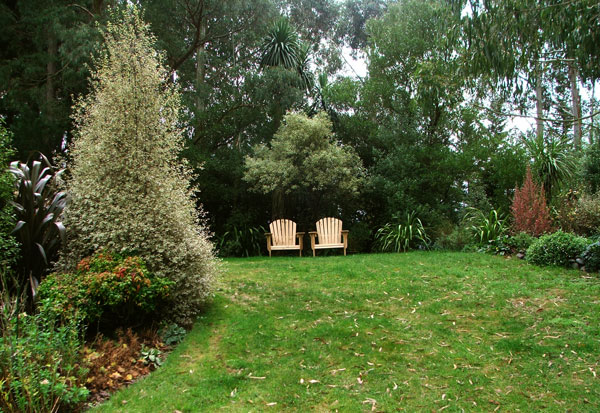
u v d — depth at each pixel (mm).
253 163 9570
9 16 9406
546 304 4262
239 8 11094
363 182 9875
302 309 4312
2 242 3498
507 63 5441
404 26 10984
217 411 2439
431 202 9859
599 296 4391
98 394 2637
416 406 2482
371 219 10734
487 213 9250
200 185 10391
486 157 9844
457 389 2674
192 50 11727
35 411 2176
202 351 3338
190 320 3900
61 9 9250
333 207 10703
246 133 12328
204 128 11445
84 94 10094
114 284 3408
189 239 4137
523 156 9641
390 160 9953
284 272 6258
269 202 11352
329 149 9609
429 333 3625
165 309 3869
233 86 11898
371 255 7918
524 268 5941
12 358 2383
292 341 3469
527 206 7629
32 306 3578
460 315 4078
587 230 6996
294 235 9023
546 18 5027
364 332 3641
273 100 11219
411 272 5949
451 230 8945
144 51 4586
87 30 8766
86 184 4234
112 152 4227
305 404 2516
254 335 3609
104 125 4301
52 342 2678
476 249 7832
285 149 9547
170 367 3035
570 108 13766
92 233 4016
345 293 4895
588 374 2801
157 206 4098
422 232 8977
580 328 3561
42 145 9594
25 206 4035
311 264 6898
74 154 4562
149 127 4426
